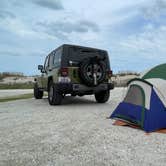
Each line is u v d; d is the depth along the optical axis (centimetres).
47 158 199
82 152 213
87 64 501
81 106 509
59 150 219
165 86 319
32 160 194
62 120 352
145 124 293
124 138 257
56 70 514
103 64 519
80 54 519
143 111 306
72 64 504
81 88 506
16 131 289
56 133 278
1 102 634
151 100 307
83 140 250
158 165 183
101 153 210
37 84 711
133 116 319
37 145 234
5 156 204
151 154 207
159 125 296
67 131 287
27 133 279
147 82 317
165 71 344
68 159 196
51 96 532
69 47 509
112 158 198
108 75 541
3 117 384
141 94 321
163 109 303
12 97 800
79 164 185
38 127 309
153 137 263
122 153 210
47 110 452
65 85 495
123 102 350
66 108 477
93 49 539
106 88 534
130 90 343
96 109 459
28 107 505
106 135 269
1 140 251
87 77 501
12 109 478
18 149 222
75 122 337
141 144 236
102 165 183
